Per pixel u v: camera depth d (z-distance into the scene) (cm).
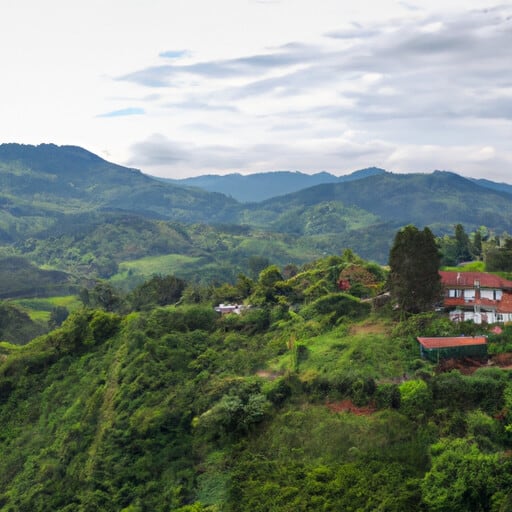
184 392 4875
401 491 3256
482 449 3394
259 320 6294
